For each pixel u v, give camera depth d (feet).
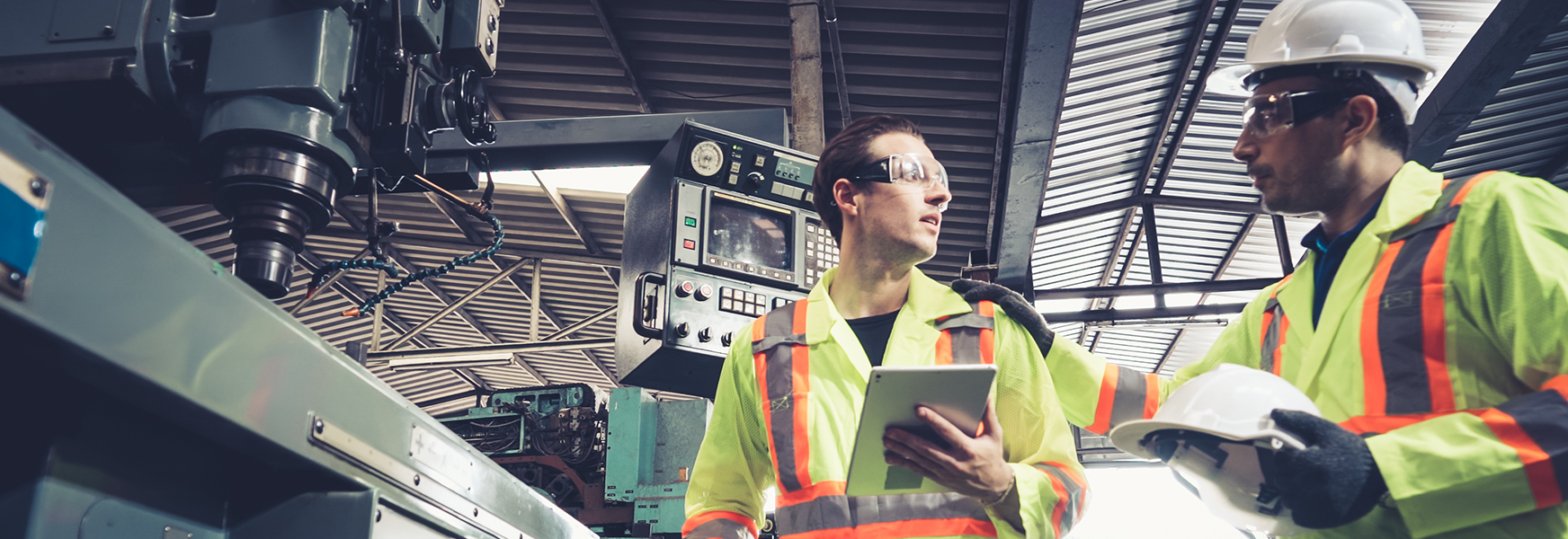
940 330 4.37
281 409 3.37
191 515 3.68
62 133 5.37
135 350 2.67
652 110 25.59
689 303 8.96
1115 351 44.57
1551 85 24.99
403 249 36.32
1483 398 3.51
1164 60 23.99
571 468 13.14
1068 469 4.20
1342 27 4.15
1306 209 4.28
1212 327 40.19
